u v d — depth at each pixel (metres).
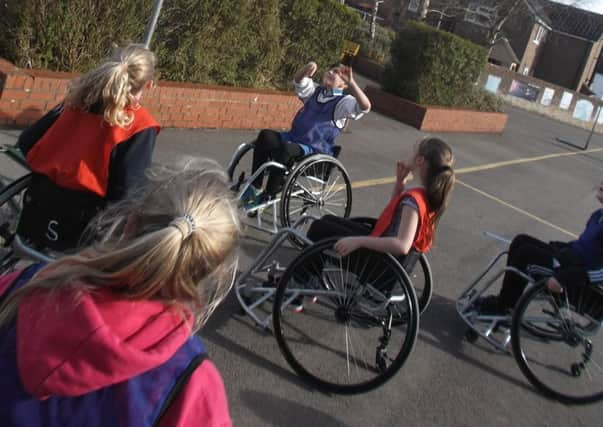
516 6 26.25
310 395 3.37
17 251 2.85
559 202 10.52
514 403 3.86
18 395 1.15
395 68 13.92
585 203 11.14
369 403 3.46
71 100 2.68
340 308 3.69
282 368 3.52
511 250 4.52
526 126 22.66
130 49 2.68
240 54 8.27
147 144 2.70
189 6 7.24
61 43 6.21
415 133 12.66
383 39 20.53
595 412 4.02
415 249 3.61
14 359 1.18
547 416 3.82
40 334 1.15
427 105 13.70
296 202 5.93
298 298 3.96
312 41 9.34
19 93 5.64
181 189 1.26
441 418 3.52
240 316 3.89
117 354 1.11
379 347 3.66
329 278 3.65
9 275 1.43
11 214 3.15
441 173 3.49
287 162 4.92
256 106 8.23
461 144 13.37
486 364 4.22
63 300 1.18
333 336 3.98
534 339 4.64
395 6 36.12
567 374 4.30
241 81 8.57
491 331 4.48
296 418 3.15
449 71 13.95
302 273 3.68
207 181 1.29
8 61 5.84
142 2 6.74
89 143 2.66
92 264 1.20
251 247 4.94
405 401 3.58
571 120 32.59
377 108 13.79
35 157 2.73
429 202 3.52
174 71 7.50
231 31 7.88
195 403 1.21
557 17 47.81
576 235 8.68
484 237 7.15
